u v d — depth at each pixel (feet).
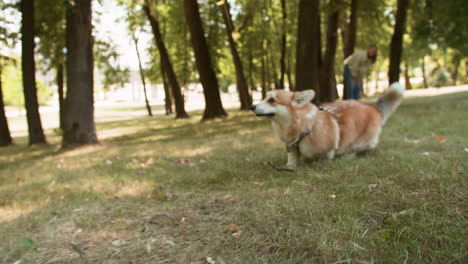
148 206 10.21
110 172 15.51
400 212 7.74
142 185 12.61
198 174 13.61
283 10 56.90
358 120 14.08
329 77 47.37
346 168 12.10
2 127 39.06
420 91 85.87
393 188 9.30
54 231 8.64
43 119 95.71
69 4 26.84
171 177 13.52
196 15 43.29
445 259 5.87
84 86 27.91
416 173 10.46
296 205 8.99
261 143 20.22
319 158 13.87
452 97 46.93
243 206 9.40
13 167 20.43
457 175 9.71
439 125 21.36
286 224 7.93
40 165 20.02
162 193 11.33
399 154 13.82
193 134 30.40
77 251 7.48
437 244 6.39
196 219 8.82
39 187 13.67
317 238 7.03
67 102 27.99
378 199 8.79
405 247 6.40
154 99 245.65
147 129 43.32
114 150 23.59
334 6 40.06
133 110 125.80
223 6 55.01
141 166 16.47
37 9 35.76
